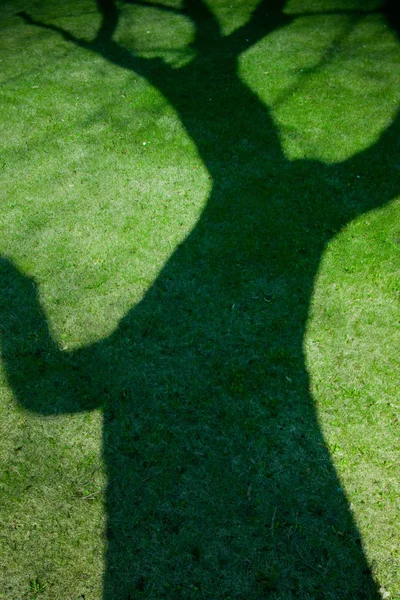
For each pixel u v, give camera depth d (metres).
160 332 3.99
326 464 3.14
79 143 6.31
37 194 5.50
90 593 2.70
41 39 9.41
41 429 3.42
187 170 5.70
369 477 3.08
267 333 3.93
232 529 2.88
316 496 3.00
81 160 5.99
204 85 7.41
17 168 5.92
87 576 2.76
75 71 8.11
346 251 4.55
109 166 5.86
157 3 10.60
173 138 6.26
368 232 4.73
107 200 5.35
